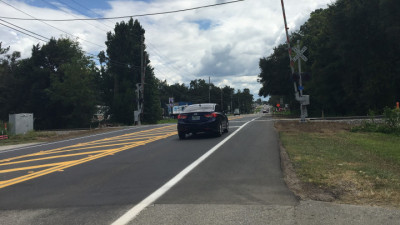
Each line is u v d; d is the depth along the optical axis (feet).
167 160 29.71
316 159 26.76
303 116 70.08
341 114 136.77
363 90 104.27
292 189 18.56
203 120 45.96
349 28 104.27
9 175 26.21
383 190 17.56
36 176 25.13
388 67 98.68
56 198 18.66
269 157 29.14
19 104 186.70
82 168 27.71
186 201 17.06
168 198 17.74
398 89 102.42
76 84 182.50
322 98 135.54
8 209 16.83
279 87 196.13
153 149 37.65
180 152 34.24
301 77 67.21
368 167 23.44
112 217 15.02
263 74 200.44
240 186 19.66
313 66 136.98
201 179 21.86
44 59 190.60
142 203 16.98
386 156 30.53
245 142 40.22
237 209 15.48
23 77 186.39
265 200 16.71
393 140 43.91
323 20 142.10
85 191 19.98
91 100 193.26
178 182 21.27
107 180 22.77
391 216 13.98
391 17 87.76
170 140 46.62
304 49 66.13
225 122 52.90
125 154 34.73
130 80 198.49
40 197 19.01
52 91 181.47
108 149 39.99
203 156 31.01
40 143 59.98
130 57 197.36
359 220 13.64
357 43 103.81
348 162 25.62
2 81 188.24
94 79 213.87
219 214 14.88
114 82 207.00
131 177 23.38
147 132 66.39
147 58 204.03
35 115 184.85
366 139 44.75
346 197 16.78
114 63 197.36
